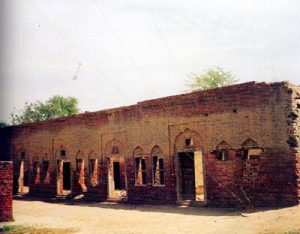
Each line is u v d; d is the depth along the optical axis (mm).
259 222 12828
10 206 16438
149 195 20922
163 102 20312
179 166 19734
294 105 15172
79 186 26094
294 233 10750
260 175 15969
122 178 29938
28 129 31203
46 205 23891
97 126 24609
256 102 16234
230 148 17109
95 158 24656
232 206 16906
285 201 15070
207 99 18203
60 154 27688
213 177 17734
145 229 13719
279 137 15406
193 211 17000
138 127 21781
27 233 13680
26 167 34531
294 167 14875
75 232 13758
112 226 14727
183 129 19297
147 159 21141
